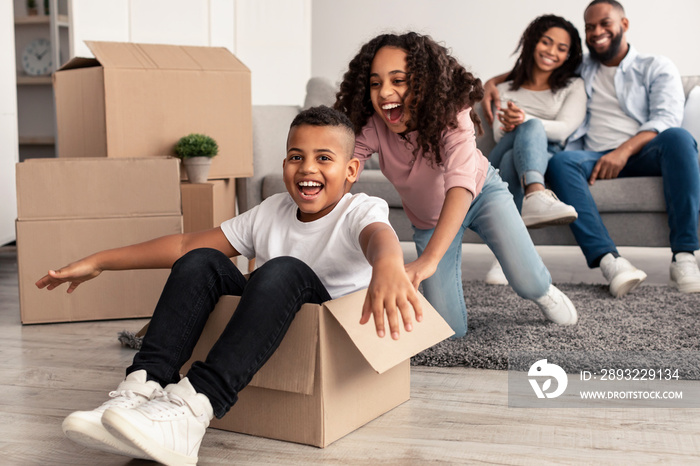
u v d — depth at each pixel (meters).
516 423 1.26
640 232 2.53
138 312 2.11
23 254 2.02
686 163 2.39
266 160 2.88
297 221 1.29
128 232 2.05
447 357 1.61
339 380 1.18
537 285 1.81
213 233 1.35
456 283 1.78
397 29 5.09
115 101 2.31
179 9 4.46
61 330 1.98
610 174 2.52
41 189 2.01
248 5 4.93
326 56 5.23
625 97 2.74
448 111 1.47
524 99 2.83
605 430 1.22
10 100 3.34
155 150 2.39
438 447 1.16
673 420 1.27
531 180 2.39
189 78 2.42
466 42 4.99
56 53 4.36
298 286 1.13
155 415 0.99
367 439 1.19
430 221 1.77
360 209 1.23
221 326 1.19
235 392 1.08
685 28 4.64
